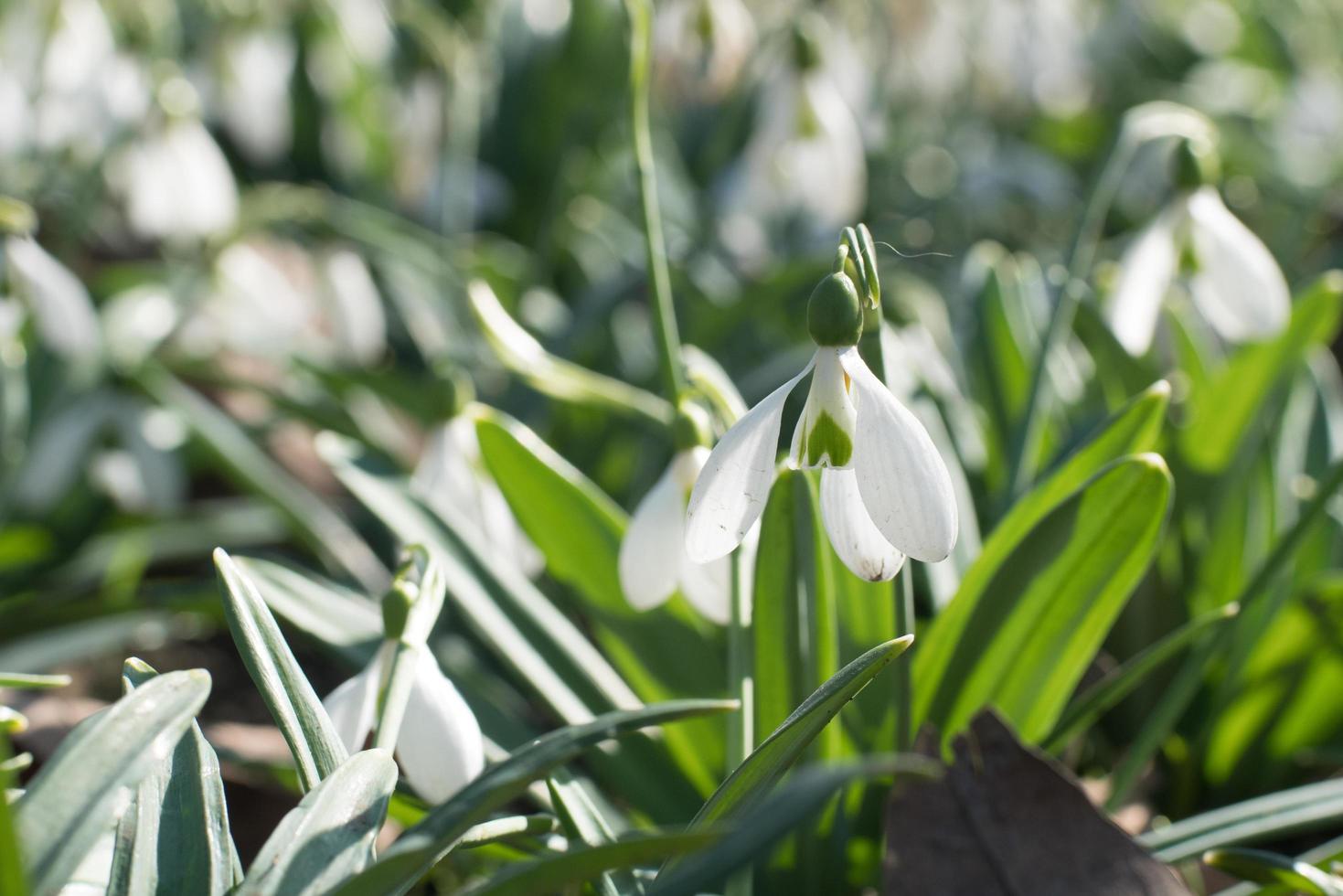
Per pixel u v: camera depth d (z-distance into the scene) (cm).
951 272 99
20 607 62
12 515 73
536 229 114
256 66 95
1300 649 54
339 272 79
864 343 45
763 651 47
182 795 42
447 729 44
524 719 58
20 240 64
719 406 48
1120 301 53
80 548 77
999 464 59
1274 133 136
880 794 49
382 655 45
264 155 102
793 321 82
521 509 52
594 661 52
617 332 88
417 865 41
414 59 107
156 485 74
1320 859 48
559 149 111
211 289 80
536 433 76
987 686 49
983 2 110
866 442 41
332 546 65
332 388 75
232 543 75
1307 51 159
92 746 40
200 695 41
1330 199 129
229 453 66
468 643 63
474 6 124
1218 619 49
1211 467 57
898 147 116
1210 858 46
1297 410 62
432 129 106
